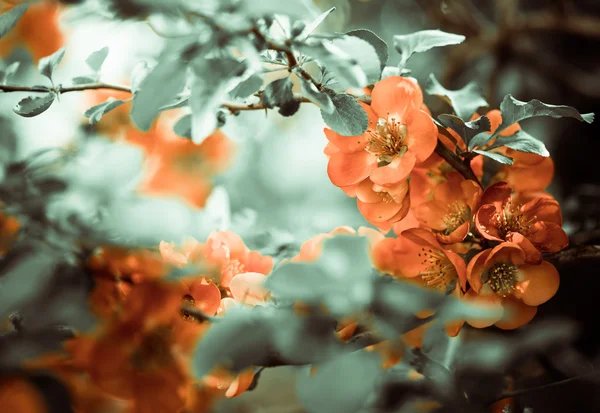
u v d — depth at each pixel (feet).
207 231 1.39
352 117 1.29
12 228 1.29
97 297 1.22
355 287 1.15
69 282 1.19
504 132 1.44
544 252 1.38
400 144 1.36
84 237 1.22
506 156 1.39
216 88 1.17
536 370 1.48
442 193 1.40
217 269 1.33
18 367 1.17
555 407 1.35
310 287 1.15
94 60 1.41
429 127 1.34
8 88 1.37
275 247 1.51
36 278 1.18
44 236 1.23
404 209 1.37
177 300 1.22
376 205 1.38
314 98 1.26
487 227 1.35
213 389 1.29
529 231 1.37
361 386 1.11
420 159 1.34
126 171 1.27
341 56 1.24
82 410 1.24
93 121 1.39
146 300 1.22
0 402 1.17
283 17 1.26
